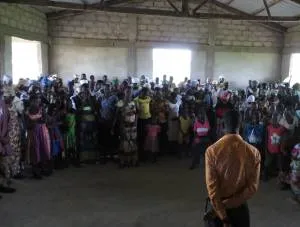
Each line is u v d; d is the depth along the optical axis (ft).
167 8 37.42
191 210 14.38
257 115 19.44
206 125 20.24
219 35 38.96
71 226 12.76
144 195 16.07
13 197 15.55
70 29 36.04
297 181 15.42
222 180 7.48
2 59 24.53
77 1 31.63
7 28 25.34
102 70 37.01
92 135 21.12
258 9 35.47
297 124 17.12
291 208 14.80
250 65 39.86
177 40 38.19
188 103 22.53
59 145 19.45
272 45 39.96
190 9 37.55
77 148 20.88
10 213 13.83
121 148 20.56
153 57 37.93
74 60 36.45
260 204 15.21
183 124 22.33
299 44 36.99
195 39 38.58
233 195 7.57
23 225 12.80
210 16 28.53
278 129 17.53
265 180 18.40
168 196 16.01
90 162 21.48
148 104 21.68
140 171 19.89
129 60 37.37
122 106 20.71
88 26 36.29
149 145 21.66
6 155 16.12
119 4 36.17
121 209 14.40
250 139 19.08
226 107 21.89
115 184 17.54
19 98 19.31
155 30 37.60
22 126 18.20
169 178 18.67
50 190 16.52
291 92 25.75
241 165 7.41
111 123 21.48
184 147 23.30
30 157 17.81
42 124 18.02
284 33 39.86
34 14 31.37
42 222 13.07
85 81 30.50
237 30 39.14
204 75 39.19
